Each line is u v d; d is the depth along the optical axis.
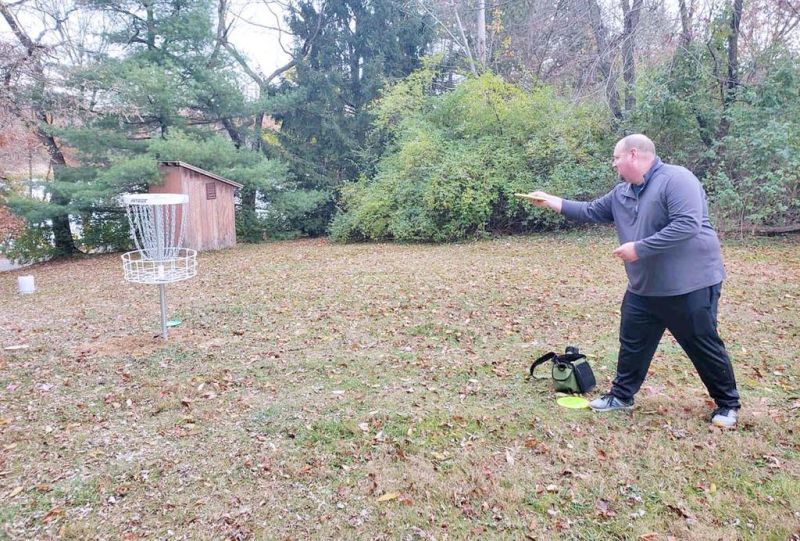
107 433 3.09
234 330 5.16
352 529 2.25
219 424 3.18
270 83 15.32
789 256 7.80
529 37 15.59
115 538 2.21
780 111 9.00
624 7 11.26
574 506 2.35
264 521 2.31
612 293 6.13
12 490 2.53
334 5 14.74
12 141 10.59
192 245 11.03
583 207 3.28
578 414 3.18
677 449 2.75
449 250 10.08
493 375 3.86
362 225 12.06
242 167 12.48
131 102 11.02
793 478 2.47
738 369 3.83
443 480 2.57
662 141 10.26
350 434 3.02
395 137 13.82
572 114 11.15
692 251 2.75
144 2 11.80
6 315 6.12
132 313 5.92
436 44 16.94
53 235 12.42
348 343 4.67
